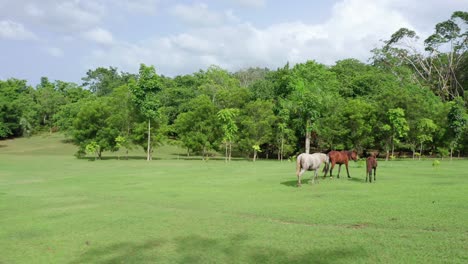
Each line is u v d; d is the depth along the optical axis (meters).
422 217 11.47
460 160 46.25
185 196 17.64
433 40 76.69
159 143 57.59
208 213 13.52
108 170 34.09
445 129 48.47
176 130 56.66
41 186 22.98
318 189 18.16
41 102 96.56
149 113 50.25
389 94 50.22
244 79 100.75
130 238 10.62
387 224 10.88
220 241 9.92
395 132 43.62
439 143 50.22
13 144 80.12
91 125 52.59
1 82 95.06
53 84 107.50
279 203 14.91
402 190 17.03
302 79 54.03
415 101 49.94
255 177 25.12
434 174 24.64
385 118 48.50
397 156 58.00
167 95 80.25
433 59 80.69
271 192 17.92
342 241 9.36
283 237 9.98
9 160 48.47
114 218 13.14
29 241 10.72
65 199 17.84
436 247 8.59
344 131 50.12
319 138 54.66
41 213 14.51
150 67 50.22
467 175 23.81
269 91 60.12
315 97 50.19
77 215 13.86
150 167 37.16
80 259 9.11
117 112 53.09
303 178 23.16
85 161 47.34
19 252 9.78
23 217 13.88
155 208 14.86
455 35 74.25
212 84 78.19
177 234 10.80
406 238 9.37
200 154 64.00
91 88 111.31
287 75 56.50
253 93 61.09
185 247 9.59
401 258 8.02
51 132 96.31
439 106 54.56
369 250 8.62
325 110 53.72
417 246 8.72
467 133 50.41
